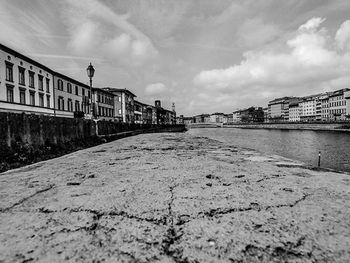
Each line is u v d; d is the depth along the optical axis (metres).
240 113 165.88
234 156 6.09
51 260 1.43
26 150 7.73
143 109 81.38
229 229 1.80
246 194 2.65
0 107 21.55
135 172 4.09
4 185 3.35
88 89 42.62
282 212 2.10
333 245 1.54
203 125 168.25
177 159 5.61
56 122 10.62
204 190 2.85
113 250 1.54
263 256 1.44
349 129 59.97
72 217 2.11
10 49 23.17
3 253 1.52
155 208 2.28
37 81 28.11
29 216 2.15
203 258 1.43
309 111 107.06
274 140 39.66
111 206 2.36
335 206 2.23
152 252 1.51
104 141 15.52
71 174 4.08
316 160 18.98
